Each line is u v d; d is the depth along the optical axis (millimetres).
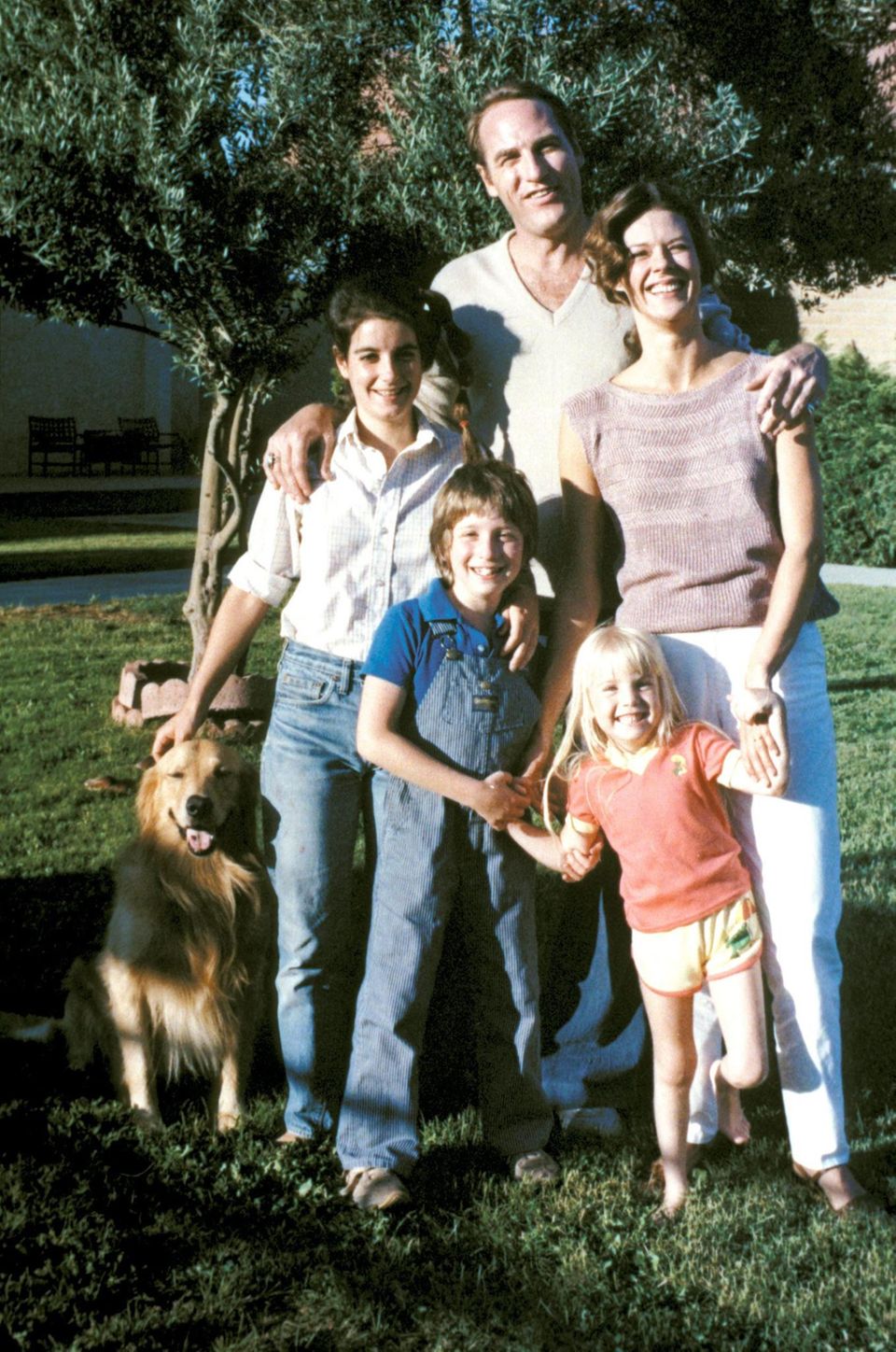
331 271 5367
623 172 5219
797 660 3010
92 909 4848
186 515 17906
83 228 5191
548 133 3234
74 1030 3801
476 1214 3035
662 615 3021
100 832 5688
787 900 2982
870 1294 2682
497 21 5289
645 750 2949
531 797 3102
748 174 5672
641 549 3037
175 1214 3020
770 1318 2637
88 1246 2893
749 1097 3592
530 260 3387
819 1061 3004
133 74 5406
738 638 2986
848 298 15516
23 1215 2971
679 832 2883
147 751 6867
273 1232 2939
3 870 5215
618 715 2912
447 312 3230
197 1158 3271
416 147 5180
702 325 3279
